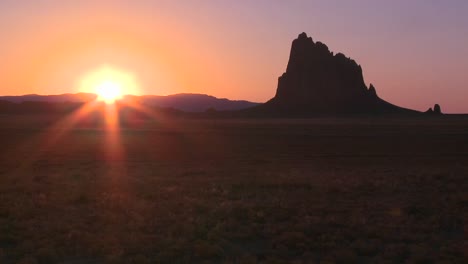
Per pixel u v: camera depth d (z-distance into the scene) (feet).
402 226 51.62
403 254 41.27
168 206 60.80
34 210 57.36
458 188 80.59
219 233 46.75
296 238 45.21
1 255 38.55
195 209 59.36
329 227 50.55
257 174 101.35
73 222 51.93
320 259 39.81
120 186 78.69
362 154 172.86
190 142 235.61
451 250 41.63
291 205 63.57
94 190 74.23
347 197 71.56
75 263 37.88
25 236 45.29
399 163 141.38
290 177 93.61
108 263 37.06
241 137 278.26
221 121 626.64
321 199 69.10
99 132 314.76
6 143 216.95
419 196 72.95
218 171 109.19
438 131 339.36
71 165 126.31
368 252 41.78
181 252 40.50
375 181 87.81
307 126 435.53
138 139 254.47
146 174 100.73
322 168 122.21
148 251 40.52
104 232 47.24
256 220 54.08
